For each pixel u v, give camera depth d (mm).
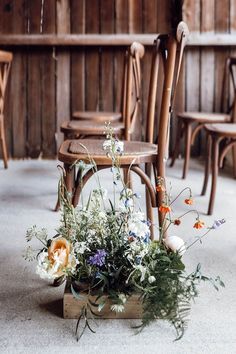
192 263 1859
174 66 1724
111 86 4168
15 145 4203
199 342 1315
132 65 2697
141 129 4164
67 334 1351
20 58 4121
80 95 4176
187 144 3424
